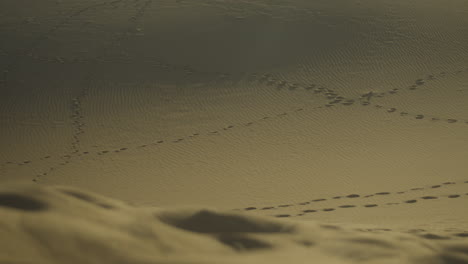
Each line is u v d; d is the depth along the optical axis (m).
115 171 22.08
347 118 25.39
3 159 24.91
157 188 19.52
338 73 30.06
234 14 36.72
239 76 30.94
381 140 22.86
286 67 31.28
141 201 17.92
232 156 22.56
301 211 15.20
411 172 18.95
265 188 18.59
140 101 29.39
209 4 38.41
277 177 19.75
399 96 27.08
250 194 18.02
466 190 16.34
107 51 34.25
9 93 31.00
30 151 25.48
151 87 30.64
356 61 30.98
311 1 37.53
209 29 35.41
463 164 19.27
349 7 36.34
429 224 11.06
